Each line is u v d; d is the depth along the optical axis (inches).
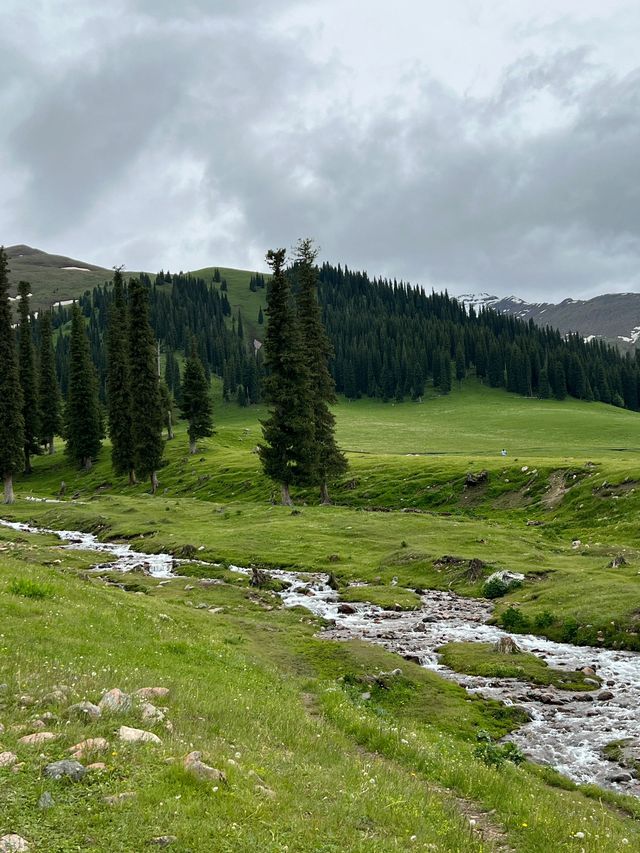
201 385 4264.3
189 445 4581.7
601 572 1397.6
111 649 660.1
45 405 4640.8
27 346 4207.7
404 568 1636.3
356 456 3774.6
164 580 1510.8
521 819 417.4
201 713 502.0
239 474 3516.2
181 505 2783.0
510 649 1003.9
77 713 420.2
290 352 2586.1
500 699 814.5
